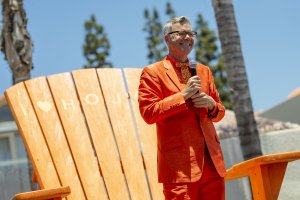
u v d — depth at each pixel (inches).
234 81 392.8
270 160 183.8
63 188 161.8
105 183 210.8
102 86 227.0
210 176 168.4
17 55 375.9
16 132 544.4
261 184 188.2
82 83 225.0
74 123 216.8
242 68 394.0
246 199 420.5
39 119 212.8
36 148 207.9
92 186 209.3
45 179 204.5
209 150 167.9
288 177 423.5
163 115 166.2
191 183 164.9
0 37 384.2
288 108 790.5
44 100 217.2
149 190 215.2
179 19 175.2
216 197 169.0
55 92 220.2
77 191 207.0
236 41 394.6
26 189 433.7
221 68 1649.9
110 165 213.9
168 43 176.2
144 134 223.9
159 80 173.6
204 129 169.6
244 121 389.4
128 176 214.5
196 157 166.1
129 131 222.2
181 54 175.3
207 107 171.6
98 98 224.1
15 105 211.8
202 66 181.9
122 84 230.7
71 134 214.7
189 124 169.0
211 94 180.4
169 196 166.9
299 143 436.1
